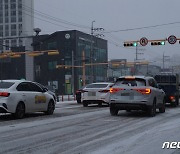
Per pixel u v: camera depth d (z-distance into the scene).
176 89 23.45
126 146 8.89
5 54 44.00
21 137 10.22
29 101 15.50
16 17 105.00
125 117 15.60
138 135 10.53
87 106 23.42
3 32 105.44
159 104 17.27
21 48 87.94
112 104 16.11
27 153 8.12
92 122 13.71
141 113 17.64
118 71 105.31
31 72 87.06
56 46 82.06
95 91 22.69
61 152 8.21
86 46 84.06
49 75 83.44
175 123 13.36
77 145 9.02
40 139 9.89
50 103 17.12
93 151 8.30
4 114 17.12
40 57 85.19
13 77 90.38
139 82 15.98
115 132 11.10
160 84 23.23
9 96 14.43
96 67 87.62
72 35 80.19
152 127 12.24
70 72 80.38
